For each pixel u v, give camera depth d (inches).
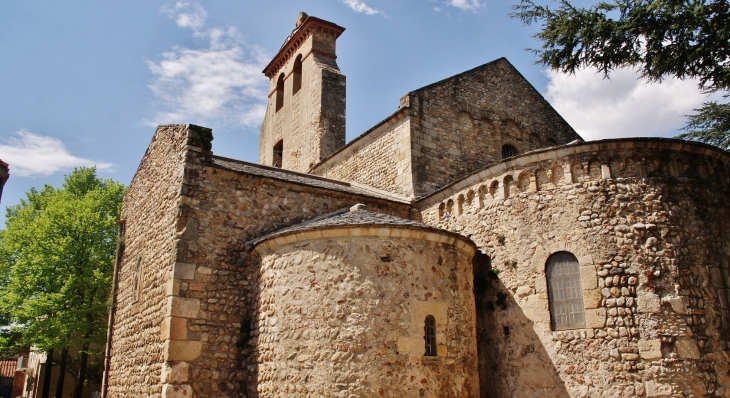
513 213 581.9
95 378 1182.3
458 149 786.8
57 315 986.7
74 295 1002.7
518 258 566.9
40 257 1010.7
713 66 550.6
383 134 807.7
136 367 606.2
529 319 543.5
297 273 501.4
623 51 567.8
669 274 497.4
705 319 490.3
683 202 524.4
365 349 459.2
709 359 477.4
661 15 534.9
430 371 475.2
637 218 517.7
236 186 602.2
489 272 589.3
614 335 492.4
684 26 528.4
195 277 547.2
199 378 519.5
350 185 789.9
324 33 1129.4
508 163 592.7
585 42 566.6
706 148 543.5
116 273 786.2
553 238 546.3
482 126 828.0
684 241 510.6
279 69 1254.9
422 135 756.6
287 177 681.6
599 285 509.7
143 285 642.2
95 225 1073.5
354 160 872.9
